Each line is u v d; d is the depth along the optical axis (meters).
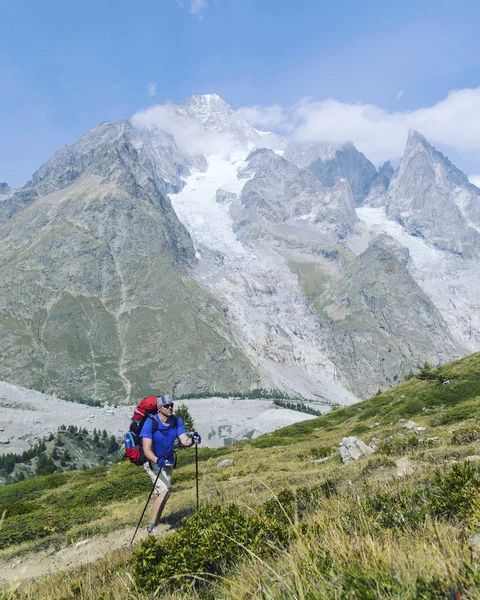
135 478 31.92
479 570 2.64
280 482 19.56
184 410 64.88
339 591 2.87
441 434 24.97
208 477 29.67
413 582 2.72
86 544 16.89
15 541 19.14
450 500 5.74
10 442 194.25
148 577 5.80
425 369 69.88
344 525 5.55
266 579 3.78
